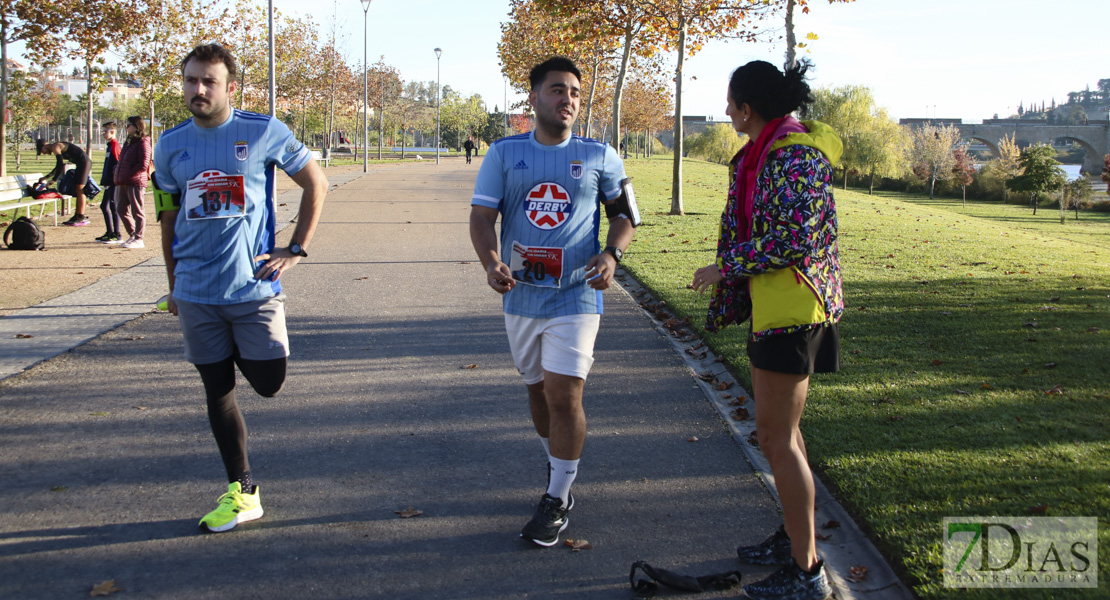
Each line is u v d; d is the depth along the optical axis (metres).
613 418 4.89
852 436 4.38
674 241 12.53
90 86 22.64
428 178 29.02
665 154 89.31
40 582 3.00
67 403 4.96
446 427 4.70
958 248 12.86
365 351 6.26
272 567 3.15
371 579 3.08
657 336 6.81
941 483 3.75
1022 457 4.02
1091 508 3.46
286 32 38.72
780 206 2.71
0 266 9.62
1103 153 95.94
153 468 4.05
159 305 3.55
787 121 2.85
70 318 7.09
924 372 5.57
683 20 15.91
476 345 6.48
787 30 13.80
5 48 18.89
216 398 3.44
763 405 2.89
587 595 2.99
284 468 4.09
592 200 3.38
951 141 64.75
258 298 3.38
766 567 3.22
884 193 64.81
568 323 3.31
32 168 38.94
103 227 13.62
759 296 2.82
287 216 14.97
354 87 52.62
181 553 3.24
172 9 26.14
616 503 3.77
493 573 3.13
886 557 3.23
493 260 3.29
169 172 3.32
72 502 3.67
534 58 32.81
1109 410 4.73
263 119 3.37
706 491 3.90
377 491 3.85
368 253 11.12
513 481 3.99
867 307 7.77
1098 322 7.11
